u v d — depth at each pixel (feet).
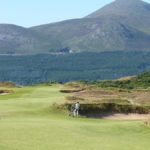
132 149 131.23
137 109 222.69
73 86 349.82
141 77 460.96
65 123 168.55
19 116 182.39
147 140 149.89
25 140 130.11
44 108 205.57
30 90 293.23
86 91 290.35
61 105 208.54
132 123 177.99
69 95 260.42
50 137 137.59
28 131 143.54
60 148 123.85
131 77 473.67
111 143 138.31
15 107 204.85
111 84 417.08
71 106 208.13
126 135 157.28
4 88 305.73
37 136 137.18
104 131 160.66
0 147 118.73
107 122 185.78
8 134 136.77
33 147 122.21
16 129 145.59
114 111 218.38
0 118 173.27
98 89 316.40
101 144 134.82
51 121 170.81
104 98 241.14
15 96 254.68
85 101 222.48
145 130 167.12
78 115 204.33
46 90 295.89
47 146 124.88
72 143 131.95
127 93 295.07
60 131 148.97
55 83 402.11
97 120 194.90
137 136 156.56
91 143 134.72
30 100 229.45
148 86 411.34
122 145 136.15
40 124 158.92
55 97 245.24
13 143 124.98
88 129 160.86
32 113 193.47
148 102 247.91
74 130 154.92
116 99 234.58
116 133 159.33
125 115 217.36
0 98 244.63
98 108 215.51
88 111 212.02
